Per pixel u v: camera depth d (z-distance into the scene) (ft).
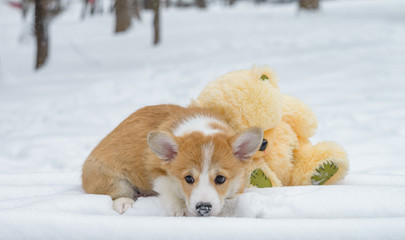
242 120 10.05
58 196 9.02
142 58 40.96
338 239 7.20
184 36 49.26
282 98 10.62
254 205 8.27
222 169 8.78
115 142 9.84
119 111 25.34
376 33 45.01
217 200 8.50
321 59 35.32
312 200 8.20
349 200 8.14
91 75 35.99
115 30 55.11
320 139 18.63
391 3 73.61
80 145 19.40
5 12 78.18
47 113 25.96
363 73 30.42
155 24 45.09
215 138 9.09
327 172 10.52
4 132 22.39
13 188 10.40
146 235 7.38
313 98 25.35
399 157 16.10
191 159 8.77
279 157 10.45
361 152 16.87
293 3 99.66
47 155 18.08
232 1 105.81
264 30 50.26
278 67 33.47
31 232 7.46
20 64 41.96
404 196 8.18
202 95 10.73
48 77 36.52
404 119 20.86
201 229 7.36
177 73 33.83
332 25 51.34
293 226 7.33
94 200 8.89
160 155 8.87
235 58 37.55
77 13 82.74
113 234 7.41
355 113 22.13
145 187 9.91
